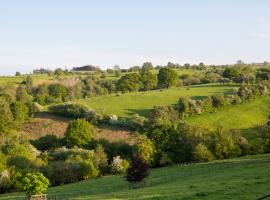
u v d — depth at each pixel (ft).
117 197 204.33
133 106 554.05
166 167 371.15
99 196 216.95
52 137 460.14
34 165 364.99
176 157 391.04
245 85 561.43
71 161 366.84
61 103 568.82
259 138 408.46
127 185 296.51
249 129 470.80
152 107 547.08
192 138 389.60
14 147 402.52
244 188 187.93
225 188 191.93
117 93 655.76
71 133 437.58
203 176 271.08
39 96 618.44
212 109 517.14
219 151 378.32
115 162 383.45
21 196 292.20
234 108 521.24
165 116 494.59
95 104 565.12
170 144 396.78
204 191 189.37
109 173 385.50
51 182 354.54
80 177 364.38
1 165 352.08
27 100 602.44
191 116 505.66
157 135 398.83
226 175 246.27
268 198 159.53
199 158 371.35
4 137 448.65
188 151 387.75
